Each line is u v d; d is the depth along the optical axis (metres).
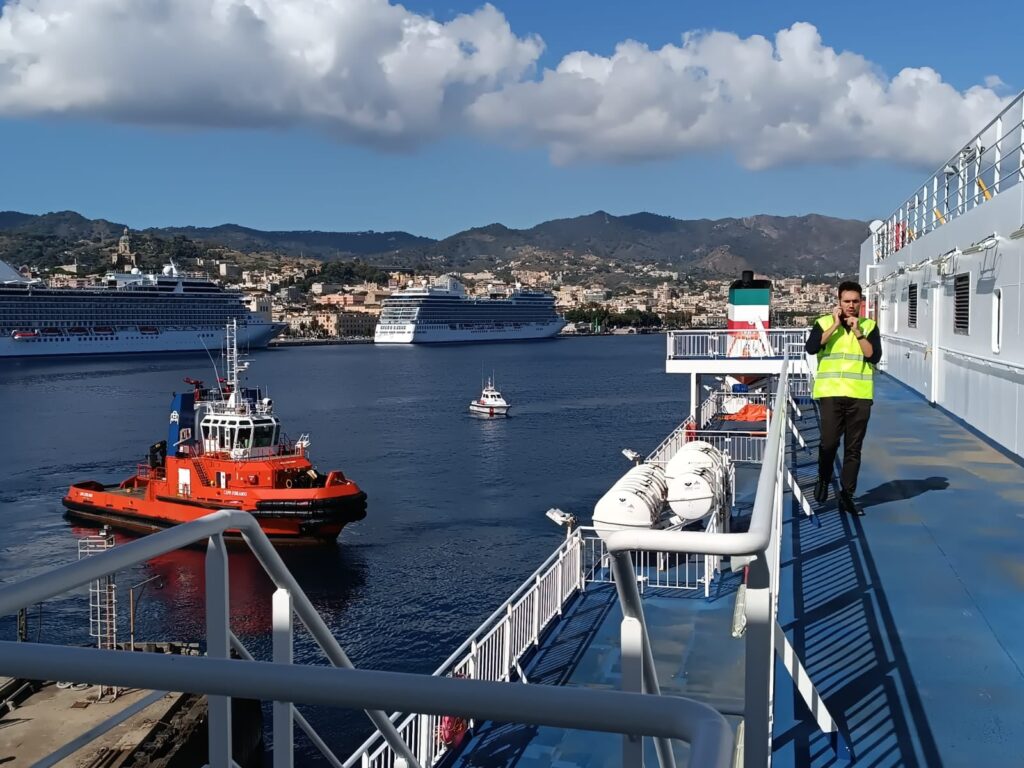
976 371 12.09
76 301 176.25
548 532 41.50
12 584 1.79
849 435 8.32
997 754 4.09
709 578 10.60
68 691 19.52
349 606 31.84
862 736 4.48
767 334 18.72
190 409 42.88
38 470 58.44
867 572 6.61
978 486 8.95
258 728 20.22
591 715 1.39
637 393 111.62
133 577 34.28
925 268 15.90
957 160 13.77
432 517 44.56
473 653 8.93
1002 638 5.30
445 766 7.86
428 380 134.25
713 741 1.27
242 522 2.48
